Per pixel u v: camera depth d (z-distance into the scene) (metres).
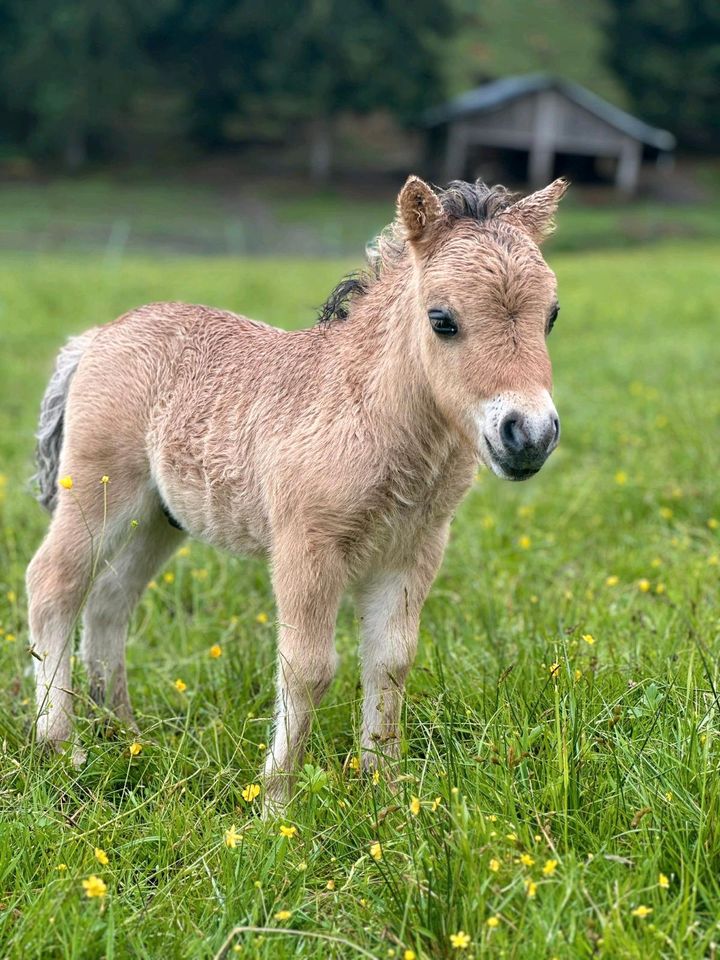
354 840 2.99
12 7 42.19
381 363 3.34
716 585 4.64
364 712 3.64
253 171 44.81
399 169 46.25
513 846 2.74
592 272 22.58
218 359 3.83
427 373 3.14
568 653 3.56
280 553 3.43
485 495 6.45
